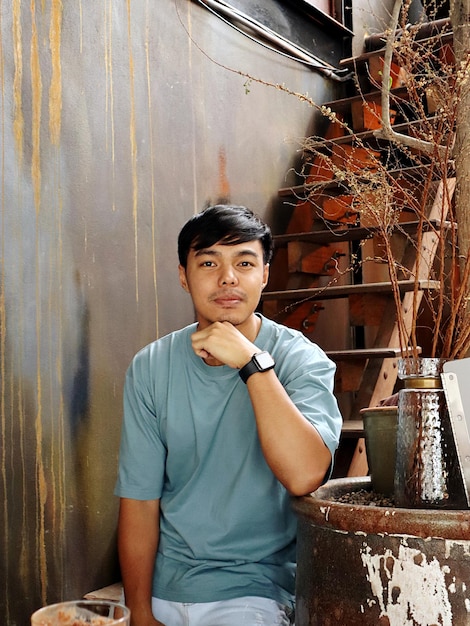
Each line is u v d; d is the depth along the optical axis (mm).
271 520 1666
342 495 1564
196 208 3045
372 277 4207
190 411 1711
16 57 2262
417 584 1156
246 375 1517
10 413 2176
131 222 2682
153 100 2830
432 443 1310
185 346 1766
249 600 1604
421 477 1310
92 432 2459
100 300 2520
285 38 3746
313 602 1301
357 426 2684
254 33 3482
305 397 1600
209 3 3158
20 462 2201
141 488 1739
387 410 1493
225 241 1628
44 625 902
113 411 2551
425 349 3822
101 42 2594
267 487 1654
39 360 2277
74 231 2430
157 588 1709
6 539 2148
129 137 2695
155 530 1760
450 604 1136
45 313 2307
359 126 3723
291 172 3742
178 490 1758
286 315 3281
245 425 1680
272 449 1445
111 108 2621
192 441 1716
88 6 2541
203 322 1716
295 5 3814
